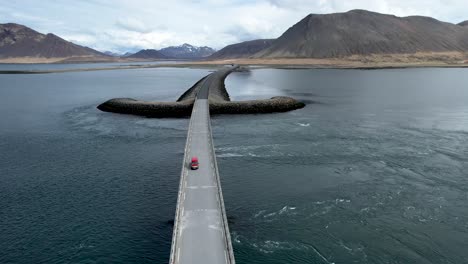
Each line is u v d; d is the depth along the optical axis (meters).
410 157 54.34
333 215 37.12
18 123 82.56
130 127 78.31
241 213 38.06
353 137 66.50
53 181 47.50
